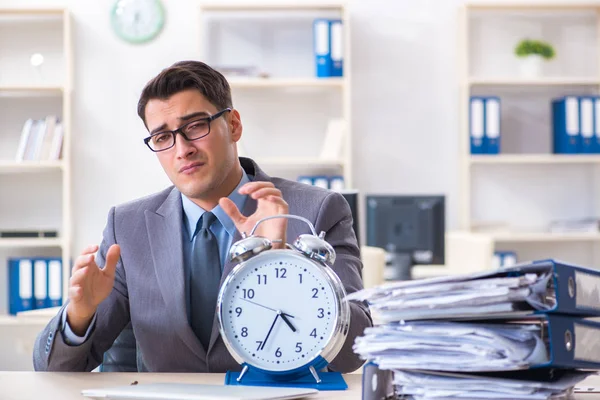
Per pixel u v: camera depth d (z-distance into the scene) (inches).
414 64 225.1
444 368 42.6
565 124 218.2
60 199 221.1
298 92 224.4
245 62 223.6
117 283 71.0
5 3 219.6
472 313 42.3
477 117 216.8
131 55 221.0
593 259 228.2
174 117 64.7
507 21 226.5
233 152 69.3
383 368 44.2
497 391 42.7
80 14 220.2
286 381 53.7
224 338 53.5
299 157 223.8
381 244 203.3
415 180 225.1
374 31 225.3
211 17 222.7
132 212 72.9
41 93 219.5
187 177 65.7
